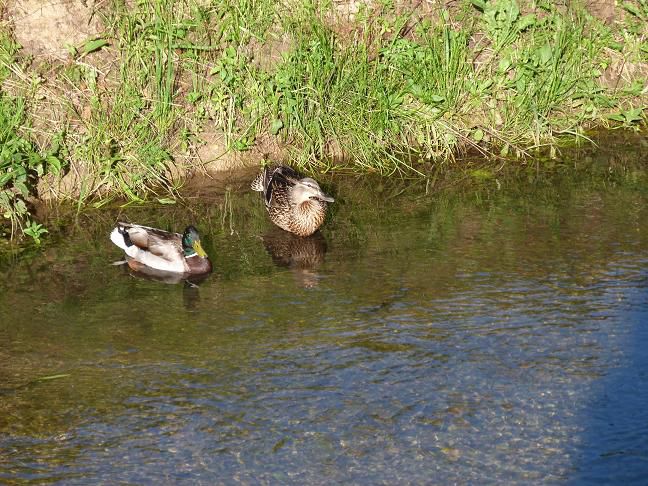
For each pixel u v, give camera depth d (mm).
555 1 9000
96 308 7188
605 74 8930
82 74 8273
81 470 6379
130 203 8016
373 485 6316
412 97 8594
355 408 6613
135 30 8406
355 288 7281
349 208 7984
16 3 8320
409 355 6852
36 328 7055
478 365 6797
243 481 6340
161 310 7168
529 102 8633
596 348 6867
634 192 8047
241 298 7238
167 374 6789
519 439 6473
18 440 6496
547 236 7645
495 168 8367
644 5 9086
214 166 8305
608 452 6418
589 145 8594
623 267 7367
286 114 8406
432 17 8805
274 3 8633
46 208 7953
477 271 7375
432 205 7992
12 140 7910
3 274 7430
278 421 6562
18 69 8188
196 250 7457
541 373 6750
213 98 8367
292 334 6988
